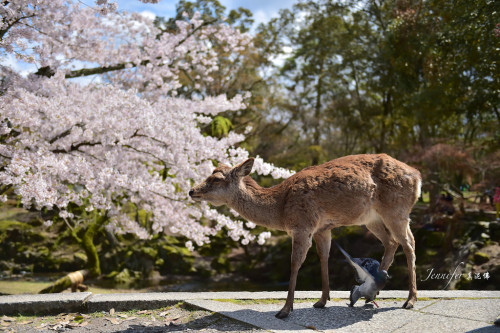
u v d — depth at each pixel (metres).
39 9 7.13
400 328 3.62
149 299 4.66
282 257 18.78
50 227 21.05
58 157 7.18
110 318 4.33
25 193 5.82
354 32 25.36
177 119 8.23
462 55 15.73
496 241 14.30
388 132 24.48
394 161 4.41
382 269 4.50
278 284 17.44
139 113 7.14
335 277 16.03
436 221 15.48
